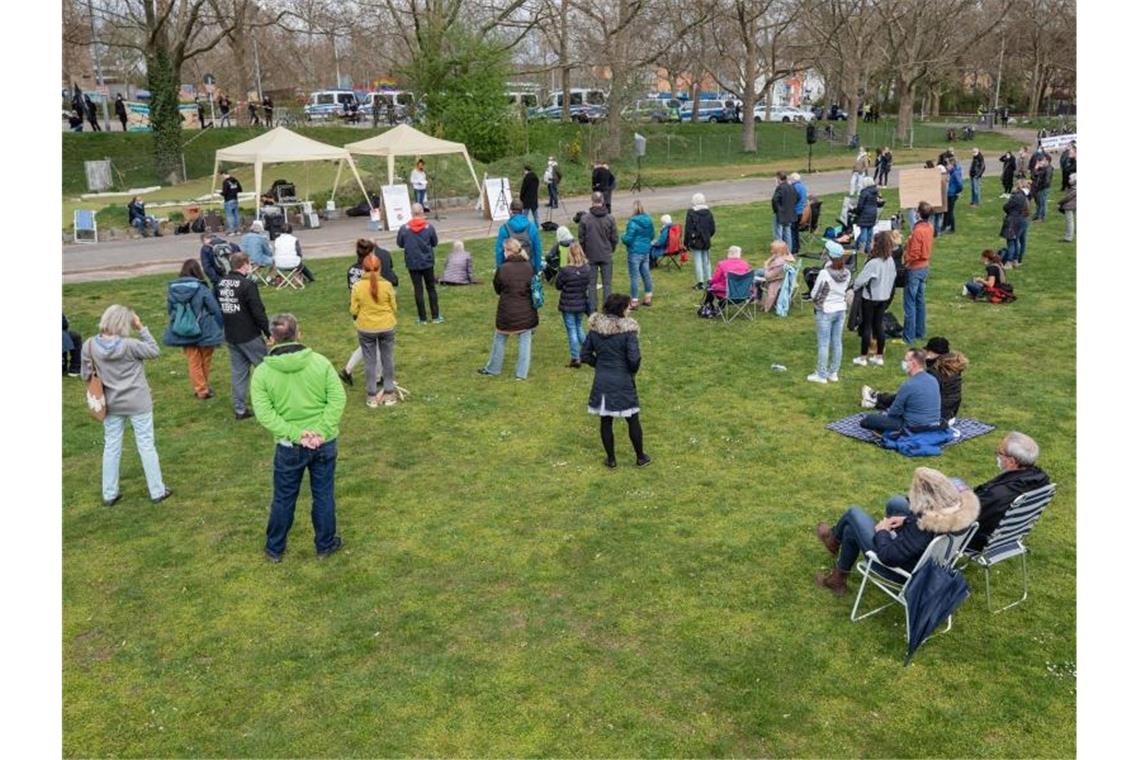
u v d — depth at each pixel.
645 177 35.75
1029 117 72.25
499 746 4.98
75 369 12.06
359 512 7.85
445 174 30.33
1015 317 13.85
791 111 67.06
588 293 12.59
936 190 18.77
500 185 25.56
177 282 10.30
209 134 39.44
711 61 56.06
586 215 13.43
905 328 12.64
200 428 9.98
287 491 6.88
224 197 24.30
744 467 8.64
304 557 7.09
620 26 40.25
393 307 10.36
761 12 46.12
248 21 44.25
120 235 24.02
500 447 9.26
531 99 49.78
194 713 5.29
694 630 6.02
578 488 8.26
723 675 5.55
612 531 7.43
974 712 5.20
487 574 6.79
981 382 10.96
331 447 6.91
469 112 34.62
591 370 11.78
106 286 17.34
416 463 8.89
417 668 5.66
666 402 10.48
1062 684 5.43
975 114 78.31
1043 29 63.66
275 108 53.50
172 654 5.85
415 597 6.48
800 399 10.47
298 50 60.28
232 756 4.94
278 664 5.73
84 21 39.28
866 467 8.56
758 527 7.43
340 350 12.82
